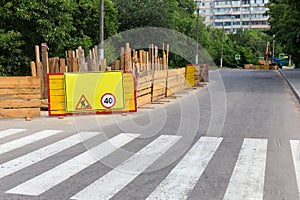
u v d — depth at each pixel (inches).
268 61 2559.1
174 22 1568.7
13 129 366.3
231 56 2910.9
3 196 186.4
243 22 5132.9
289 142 298.4
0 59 673.0
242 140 308.0
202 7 5068.9
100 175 219.1
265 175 214.7
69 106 432.1
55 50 734.5
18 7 653.3
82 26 1026.7
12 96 425.1
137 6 1389.0
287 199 180.1
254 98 607.2
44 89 490.0
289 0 1065.5
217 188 195.0
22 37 692.1
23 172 225.8
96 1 1054.4
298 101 561.9
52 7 695.1
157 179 211.2
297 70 1450.5
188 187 197.2
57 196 186.1
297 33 1300.4
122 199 181.6
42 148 286.2
